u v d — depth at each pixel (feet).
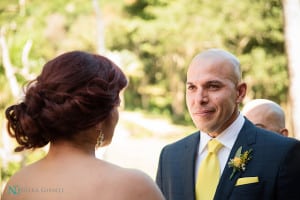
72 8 76.13
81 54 6.72
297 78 39.58
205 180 9.89
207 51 10.01
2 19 44.52
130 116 88.74
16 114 6.58
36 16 63.62
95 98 6.42
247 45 62.85
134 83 97.30
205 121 9.75
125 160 57.21
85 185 6.31
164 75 92.07
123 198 6.23
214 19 63.26
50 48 71.46
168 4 71.61
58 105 6.36
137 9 82.58
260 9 60.54
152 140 70.90
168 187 10.48
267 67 60.64
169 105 95.91
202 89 9.72
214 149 9.98
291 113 40.11
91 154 6.71
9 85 34.86
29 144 6.69
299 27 39.50
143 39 81.56
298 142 9.53
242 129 9.97
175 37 71.36
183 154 10.43
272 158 9.38
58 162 6.57
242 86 10.06
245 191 9.34
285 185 9.16
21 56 37.78
